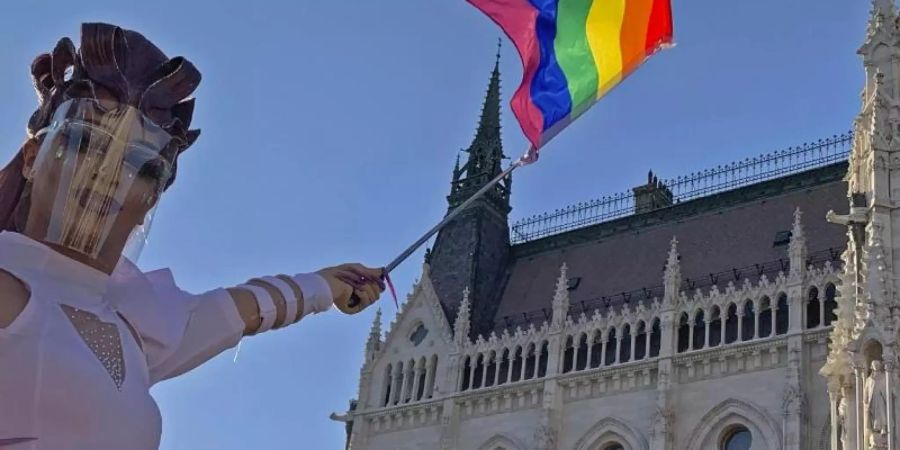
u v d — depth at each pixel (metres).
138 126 5.88
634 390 61.59
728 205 69.00
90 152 5.67
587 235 74.94
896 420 39.75
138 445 5.39
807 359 56.12
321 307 7.43
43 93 6.00
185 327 6.37
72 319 5.41
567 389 64.38
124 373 5.49
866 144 48.12
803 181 66.56
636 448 60.00
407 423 69.69
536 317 70.44
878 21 51.31
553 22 16.39
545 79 16.27
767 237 64.25
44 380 5.08
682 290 63.81
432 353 70.81
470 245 76.00
